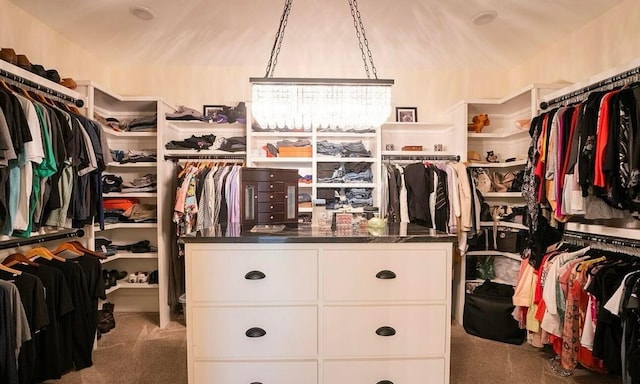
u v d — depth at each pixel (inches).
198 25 110.4
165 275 121.0
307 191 135.9
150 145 136.6
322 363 64.2
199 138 132.0
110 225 118.9
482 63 139.1
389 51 129.4
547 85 106.6
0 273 75.7
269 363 63.7
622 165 70.1
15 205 71.7
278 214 80.3
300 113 85.7
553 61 121.0
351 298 63.9
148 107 131.1
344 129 131.6
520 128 118.3
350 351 64.4
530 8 99.2
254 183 77.5
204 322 63.1
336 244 63.3
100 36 115.0
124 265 135.6
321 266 63.4
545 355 96.8
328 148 134.8
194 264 62.7
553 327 87.2
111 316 116.3
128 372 87.4
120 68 139.9
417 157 137.5
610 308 69.6
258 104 82.4
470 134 128.3
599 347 73.3
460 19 106.7
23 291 72.7
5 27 92.0
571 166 80.7
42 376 79.1
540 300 92.0
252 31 114.8
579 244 95.3
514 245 120.6
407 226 82.8
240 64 140.2
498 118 142.8
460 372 87.6
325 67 142.0
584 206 79.0
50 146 77.5
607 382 83.1
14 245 86.7
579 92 88.9
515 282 119.2
